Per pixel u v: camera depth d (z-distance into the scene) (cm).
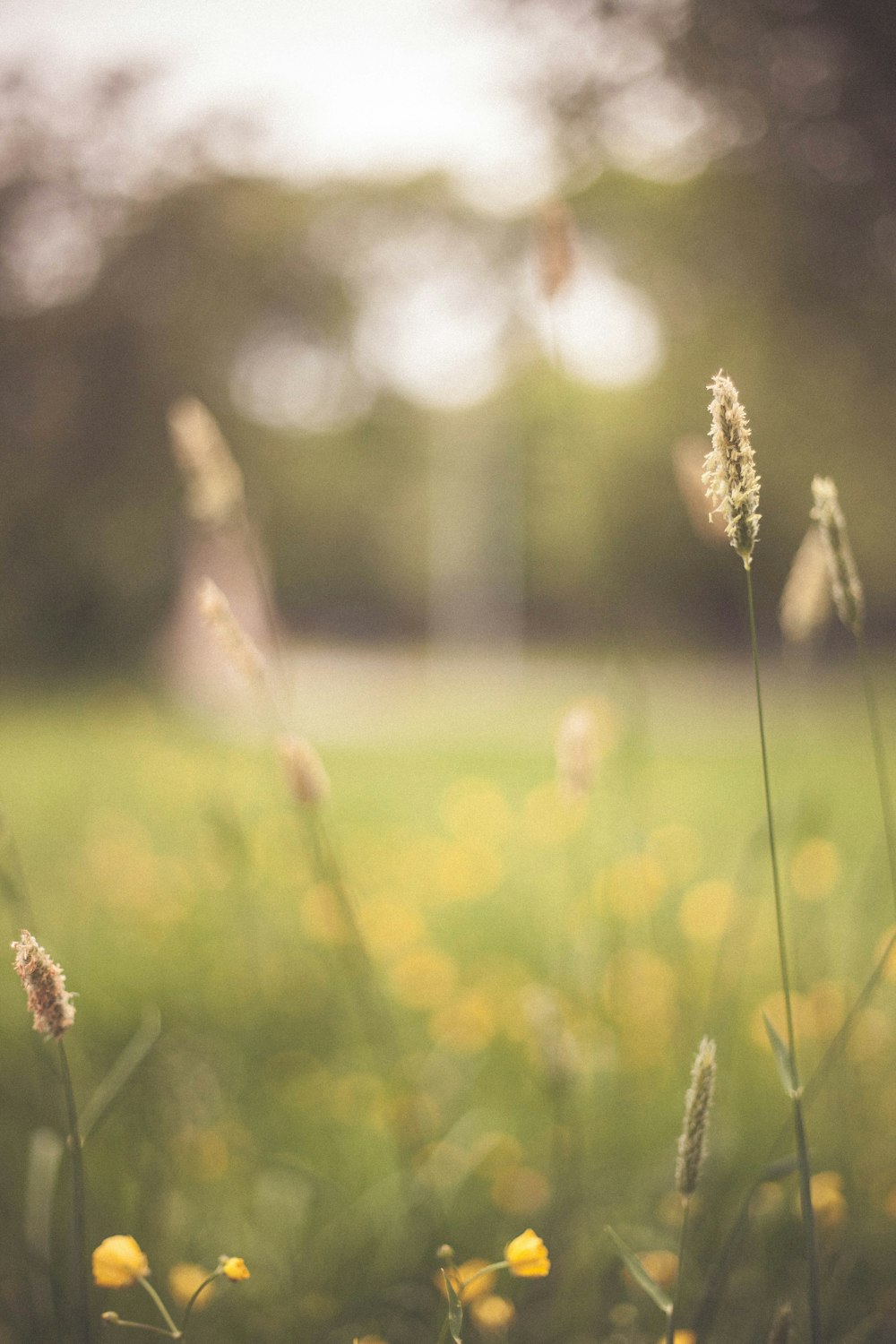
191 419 187
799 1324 143
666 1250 169
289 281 1066
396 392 1459
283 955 317
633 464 699
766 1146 198
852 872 398
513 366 756
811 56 551
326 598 3609
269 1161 200
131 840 472
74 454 1109
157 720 902
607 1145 206
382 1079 220
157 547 1238
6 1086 212
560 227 193
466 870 414
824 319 666
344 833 541
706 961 295
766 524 1118
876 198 596
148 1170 177
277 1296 169
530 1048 219
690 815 600
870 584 2036
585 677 1959
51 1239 166
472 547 2755
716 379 102
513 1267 114
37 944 104
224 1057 245
